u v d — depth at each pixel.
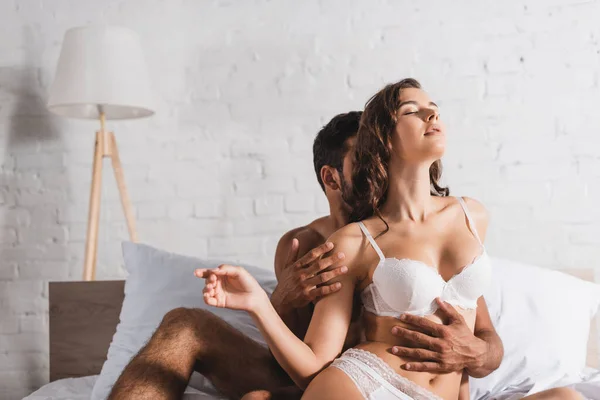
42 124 3.01
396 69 2.88
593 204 2.78
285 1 2.94
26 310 2.98
